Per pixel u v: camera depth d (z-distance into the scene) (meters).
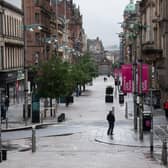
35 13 101.38
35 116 48.41
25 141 36.38
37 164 26.45
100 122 48.97
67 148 32.62
